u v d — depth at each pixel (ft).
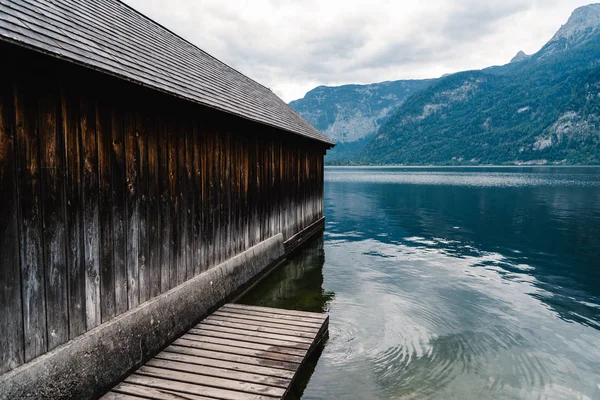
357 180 228.02
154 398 13.94
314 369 19.62
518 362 20.88
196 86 22.77
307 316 22.58
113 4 25.77
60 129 13.17
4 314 11.21
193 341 18.95
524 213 82.23
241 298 28.71
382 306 29.12
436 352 21.84
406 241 55.16
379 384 18.40
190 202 21.85
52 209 12.87
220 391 14.39
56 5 16.31
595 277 37.42
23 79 11.82
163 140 19.12
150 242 18.20
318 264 41.96
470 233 61.26
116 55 16.31
